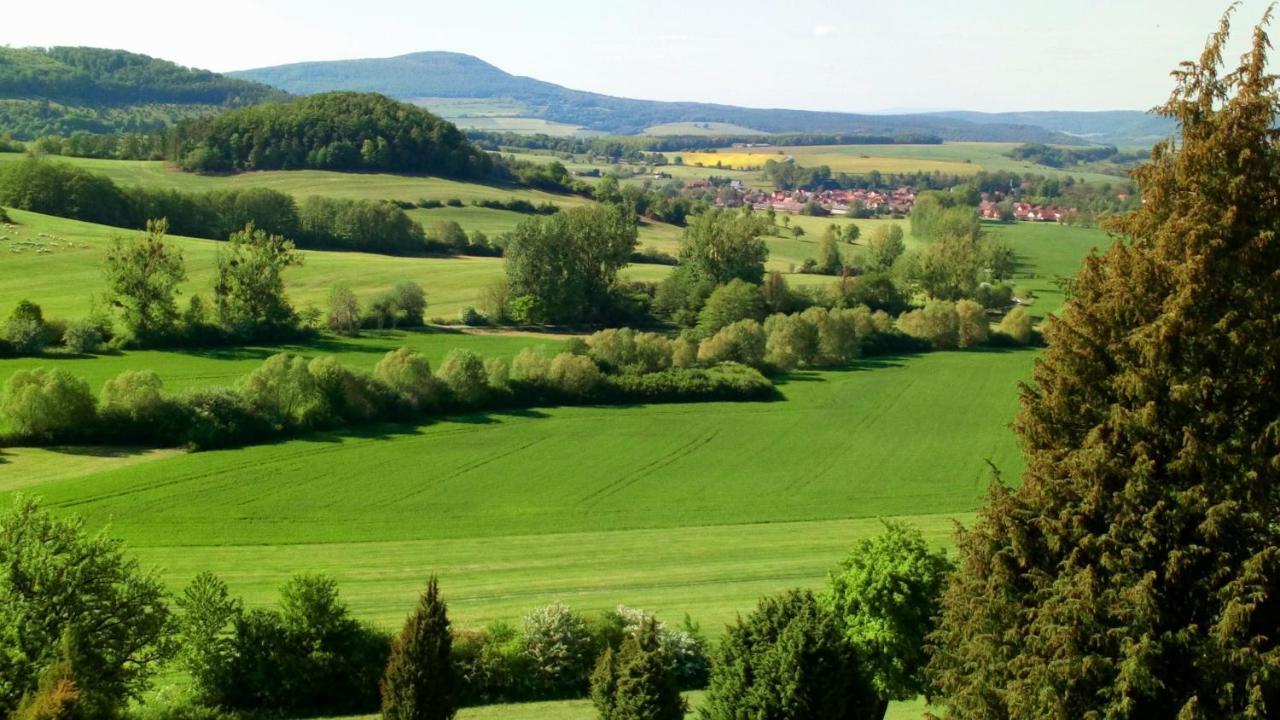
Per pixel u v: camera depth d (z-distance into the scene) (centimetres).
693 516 6456
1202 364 1928
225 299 10350
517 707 3625
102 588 3209
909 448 8312
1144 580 1845
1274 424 1845
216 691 3528
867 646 3306
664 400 9656
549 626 3809
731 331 10881
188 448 7262
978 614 2089
